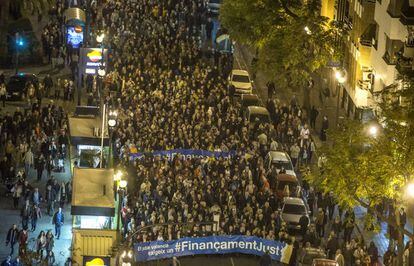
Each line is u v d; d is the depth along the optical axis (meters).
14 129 154.62
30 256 128.38
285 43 162.62
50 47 185.25
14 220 140.38
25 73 177.88
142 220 134.25
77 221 138.12
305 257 129.12
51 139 152.75
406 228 139.88
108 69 178.12
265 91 184.62
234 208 136.25
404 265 124.88
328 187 120.38
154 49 182.25
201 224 126.50
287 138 159.12
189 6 199.62
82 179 139.38
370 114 156.00
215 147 150.50
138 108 158.62
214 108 161.62
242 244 134.88
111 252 127.56
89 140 153.50
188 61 181.62
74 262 126.69
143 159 145.38
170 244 133.25
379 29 161.38
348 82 174.50
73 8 185.62
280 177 145.38
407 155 117.06
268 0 167.75
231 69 181.75
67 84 173.62
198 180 140.50
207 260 134.38
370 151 118.12
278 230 135.62
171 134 152.38
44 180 149.62
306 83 170.50
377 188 118.75
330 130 122.69
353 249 130.00
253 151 150.50
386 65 156.38
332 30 162.38
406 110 119.12
